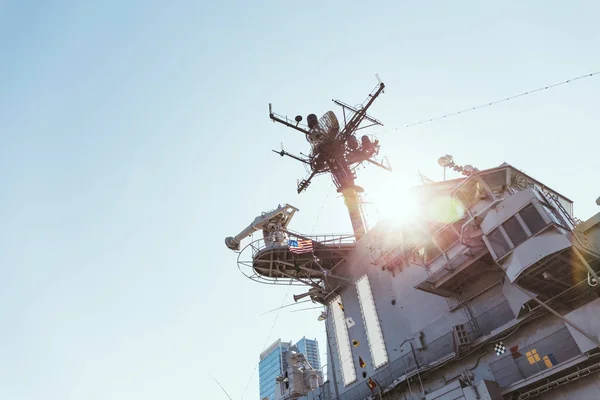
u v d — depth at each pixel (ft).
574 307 58.03
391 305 88.02
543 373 57.06
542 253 52.75
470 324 70.28
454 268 68.39
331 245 103.24
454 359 69.21
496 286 69.41
